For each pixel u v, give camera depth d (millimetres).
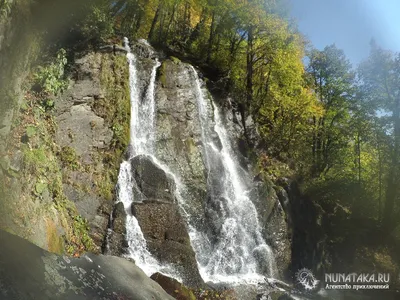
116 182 11648
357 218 21016
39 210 7684
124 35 19109
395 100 20906
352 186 22141
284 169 19344
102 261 6484
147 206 11195
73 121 11750
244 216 14562
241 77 22328
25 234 6773
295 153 22016
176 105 15438
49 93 11164
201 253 12453
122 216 10523
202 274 11828
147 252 10352
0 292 3705
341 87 25891
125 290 5891
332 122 25250
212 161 15562
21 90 9047
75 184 10547
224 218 13922
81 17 13281
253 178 16938
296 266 15008
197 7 24406
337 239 18375
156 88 15297
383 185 22312
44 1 10500
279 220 15461
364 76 22250
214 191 14648
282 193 16562
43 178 8445
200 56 23406
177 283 9078
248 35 20531
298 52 22406
